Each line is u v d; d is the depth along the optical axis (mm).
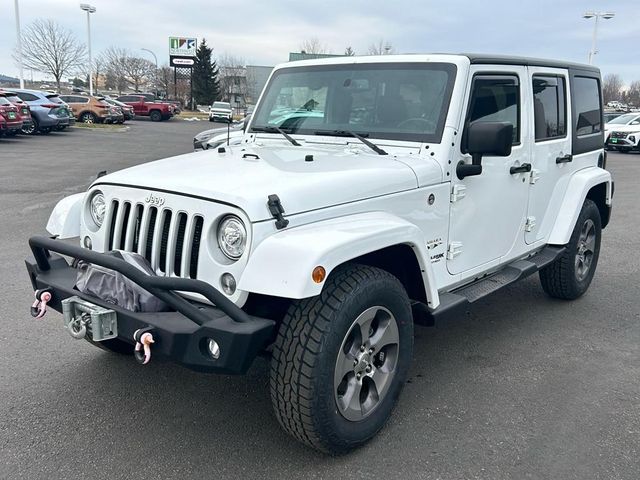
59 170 14570
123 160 16953
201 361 2662
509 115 4246
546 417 3514
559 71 4918
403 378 3332
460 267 3951
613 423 3453
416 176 3445
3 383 3814
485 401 3697
